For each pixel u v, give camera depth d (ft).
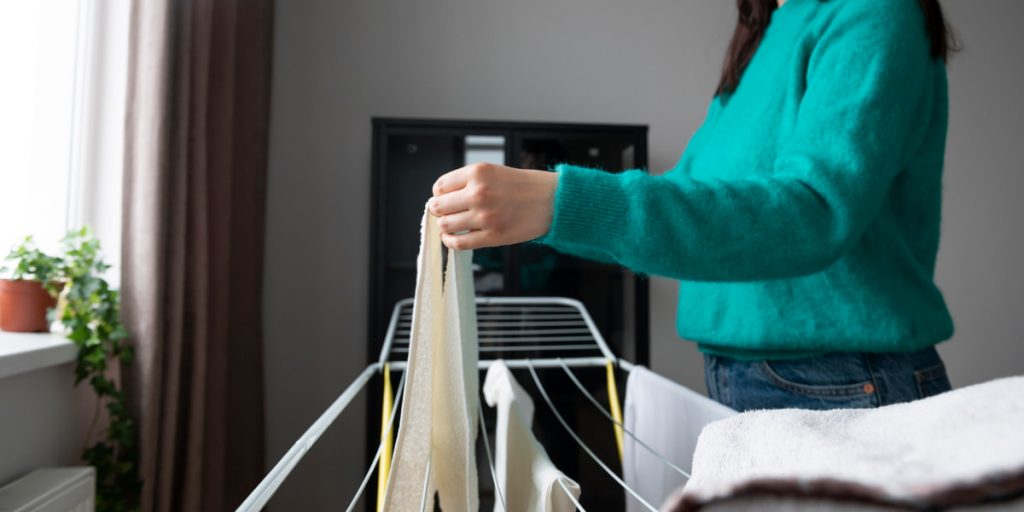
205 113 4.70
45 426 3.86
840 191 1.65
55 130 4.51
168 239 4.38
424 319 1.53
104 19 4.69
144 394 4.09
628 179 1.54
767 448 0.86
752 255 1.55
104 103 4.66
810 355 2.31
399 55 7.68
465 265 1.94
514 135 6.68
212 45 5.08
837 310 2.21
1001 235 9.04
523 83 7.88
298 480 7.25
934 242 2.39
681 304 2.90
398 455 1.38
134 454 4.07
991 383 0.72
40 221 4.46
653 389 2.65
